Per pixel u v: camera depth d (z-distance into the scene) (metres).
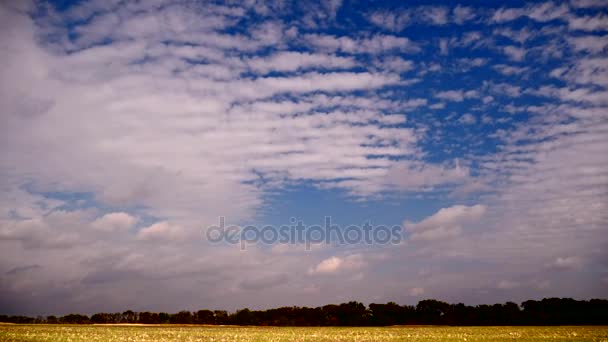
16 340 38.81
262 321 133.75
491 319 124.88
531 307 126.81
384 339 48.34
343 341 44.94
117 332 58.56
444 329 82.00
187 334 56.44
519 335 55.06
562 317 117.75
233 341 44.09
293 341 44.69
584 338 47.59
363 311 136.88
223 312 138.00
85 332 56.16
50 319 116.69
